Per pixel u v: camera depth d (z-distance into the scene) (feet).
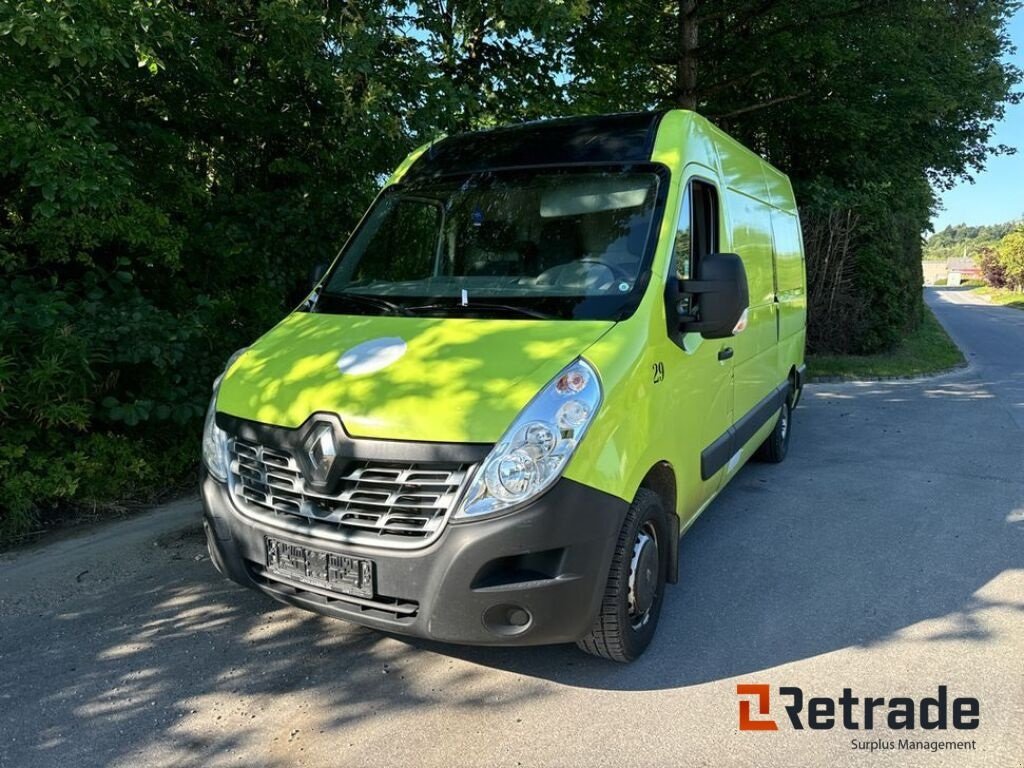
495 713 10.35
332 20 22.27
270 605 13.42
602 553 9.87
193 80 21.11
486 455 9.35
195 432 20.49
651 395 11.11
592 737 9.84
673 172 13.07
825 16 40.11
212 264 23.04
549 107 29.66
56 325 16.88
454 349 10.65
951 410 33.42
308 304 13.89
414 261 13.80
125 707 10.41
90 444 18.26
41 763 9.28
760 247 19.07
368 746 9.64
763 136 49.85
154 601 13.56
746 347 17.12
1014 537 17.17
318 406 10.25
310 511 10.18
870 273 51.90
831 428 29.43
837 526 17.89
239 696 10.71
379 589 9.72
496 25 24.21
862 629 12.80
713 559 15.85
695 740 9.80
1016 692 10.95
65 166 16.35
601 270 12.00
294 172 24.77
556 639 9.83
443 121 23.90
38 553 15.69
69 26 15.56
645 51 40.47
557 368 10.05
